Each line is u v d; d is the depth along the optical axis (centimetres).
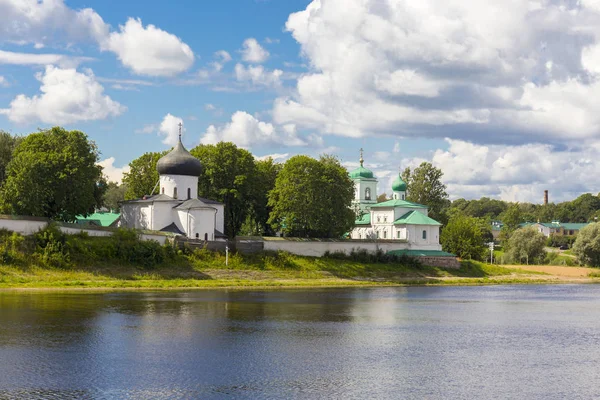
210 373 4666
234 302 8775
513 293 11900
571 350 5784
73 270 10669
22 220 10769
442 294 11338
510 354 5559
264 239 13475
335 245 14462
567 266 18400
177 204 13550
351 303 9212
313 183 14150
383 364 5078
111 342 5659
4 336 5806
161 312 7500
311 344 5828
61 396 4047
